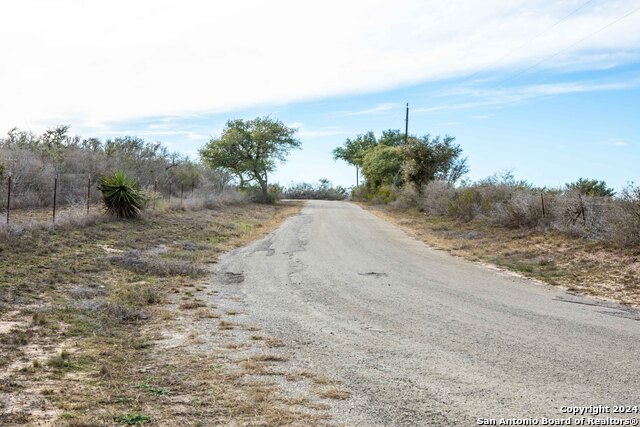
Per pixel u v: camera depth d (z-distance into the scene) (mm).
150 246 16562
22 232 14453
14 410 4648
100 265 12672
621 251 14906
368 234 24453
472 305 10250
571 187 22031
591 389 5543
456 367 6320
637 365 6410
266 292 11484
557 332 8125
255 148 49250
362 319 9000
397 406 5039
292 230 25688
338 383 5711
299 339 7652
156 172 34938
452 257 17625
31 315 8258
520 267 15000
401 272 14383
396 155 55750
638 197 15531
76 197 24734
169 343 7316
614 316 9430
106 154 32406
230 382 5680
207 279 12898
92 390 5277
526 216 21188
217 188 42688
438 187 33656
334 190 74438
